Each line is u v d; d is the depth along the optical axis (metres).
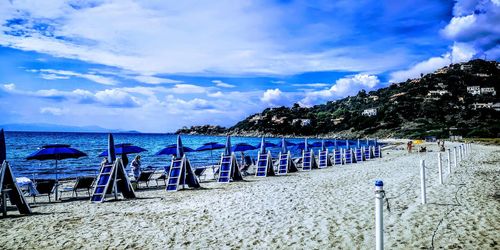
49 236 6.80
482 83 180.50
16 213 9.70
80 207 10.52
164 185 16.30
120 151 15.66
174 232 6.77
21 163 30.59
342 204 8.71
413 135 107.38
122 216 8.60
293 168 20.77
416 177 13.02
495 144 56.31
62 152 12.68
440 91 168.25
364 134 142.12
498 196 8.83
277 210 8.44
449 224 6.25
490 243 5.12
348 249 5.23
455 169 15.55
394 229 6.10
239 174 16.89
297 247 5.48
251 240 6.02
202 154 48.03
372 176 14.77
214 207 9.26
